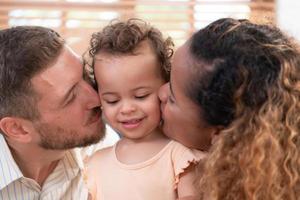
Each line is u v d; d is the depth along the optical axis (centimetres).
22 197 123
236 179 84
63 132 115
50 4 246
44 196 124
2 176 119
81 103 113
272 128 81
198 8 241
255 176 82
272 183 81
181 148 102
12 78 112
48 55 112
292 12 228
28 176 126
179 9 243
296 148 82
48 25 245
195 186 97
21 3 245
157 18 243
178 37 236
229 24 88
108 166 109
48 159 122
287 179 82
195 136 97
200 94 86
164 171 103
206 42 87
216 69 84
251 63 82
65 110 113
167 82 105
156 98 104
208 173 87
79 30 242
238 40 84
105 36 107
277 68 82
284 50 84
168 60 106
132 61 103
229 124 86
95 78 109
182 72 89
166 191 102
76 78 112
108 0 245
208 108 86
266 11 220
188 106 90
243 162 83
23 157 122
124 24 109
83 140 116
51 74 111
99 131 117
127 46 103
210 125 90
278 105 82
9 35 116
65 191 125
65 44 118
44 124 113
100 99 110
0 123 115
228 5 237
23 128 116
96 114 115
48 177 126
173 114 95
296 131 82
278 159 81
